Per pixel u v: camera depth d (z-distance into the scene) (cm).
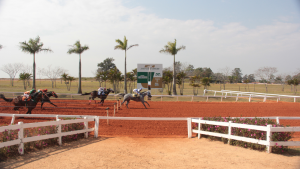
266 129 642
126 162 555
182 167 521
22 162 534
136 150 674
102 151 653
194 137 875
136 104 1975
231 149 685
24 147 617
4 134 583
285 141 641
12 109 1484
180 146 730
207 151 666
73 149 666
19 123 588
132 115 1347
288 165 532
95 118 840
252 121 762
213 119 856
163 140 820
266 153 635
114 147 703
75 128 790
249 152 650
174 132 963
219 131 799
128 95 1655
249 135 703
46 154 606
